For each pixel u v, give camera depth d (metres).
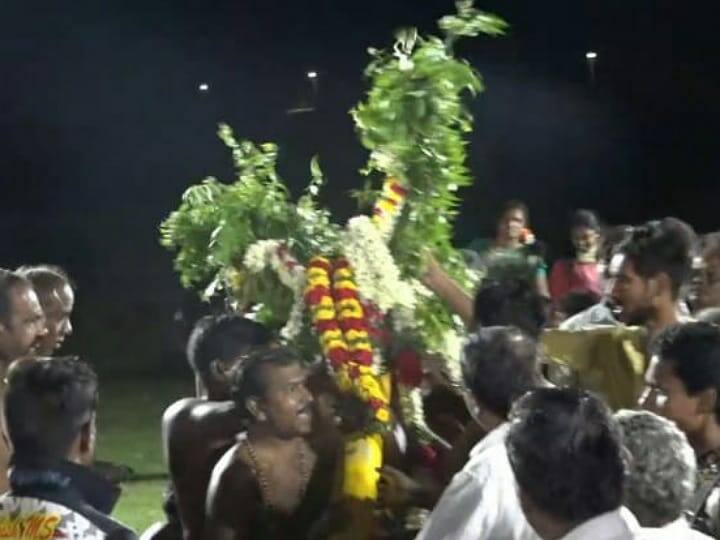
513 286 5.05
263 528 4.68
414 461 5.20
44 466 3.67
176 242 5.56
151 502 9.71
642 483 3.28
